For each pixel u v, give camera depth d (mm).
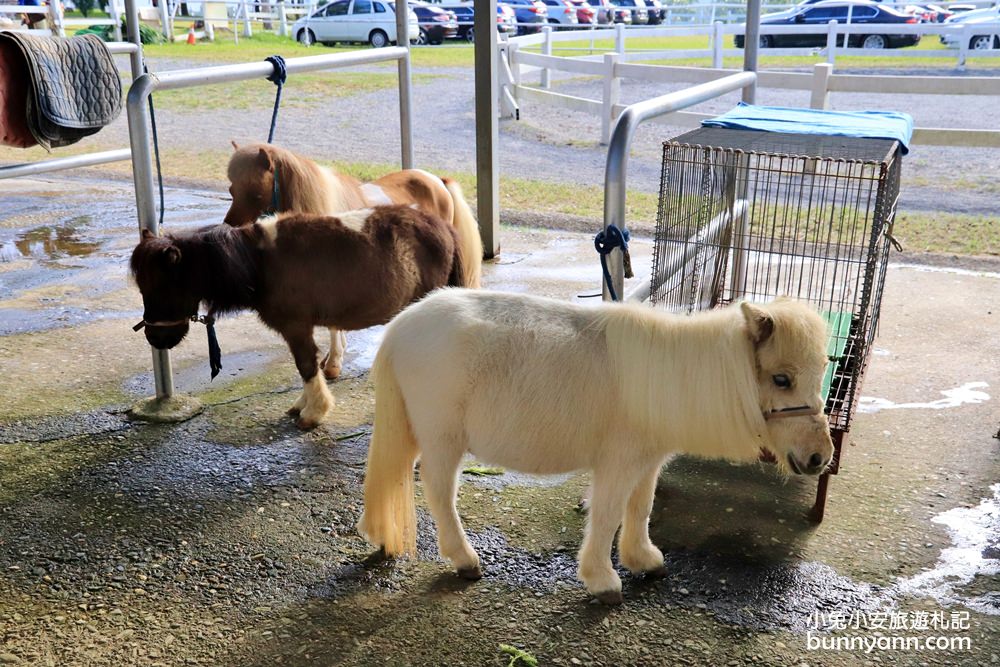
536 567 3145
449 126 13586
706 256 4410
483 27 6582
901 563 3162
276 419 4312
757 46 5172
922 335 5383
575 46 20031
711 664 2648
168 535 3309
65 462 3828
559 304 2955
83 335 5414
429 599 2959
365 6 22000
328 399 4246
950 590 3014
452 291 3018
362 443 4086
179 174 10625
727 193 4422
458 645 2729
